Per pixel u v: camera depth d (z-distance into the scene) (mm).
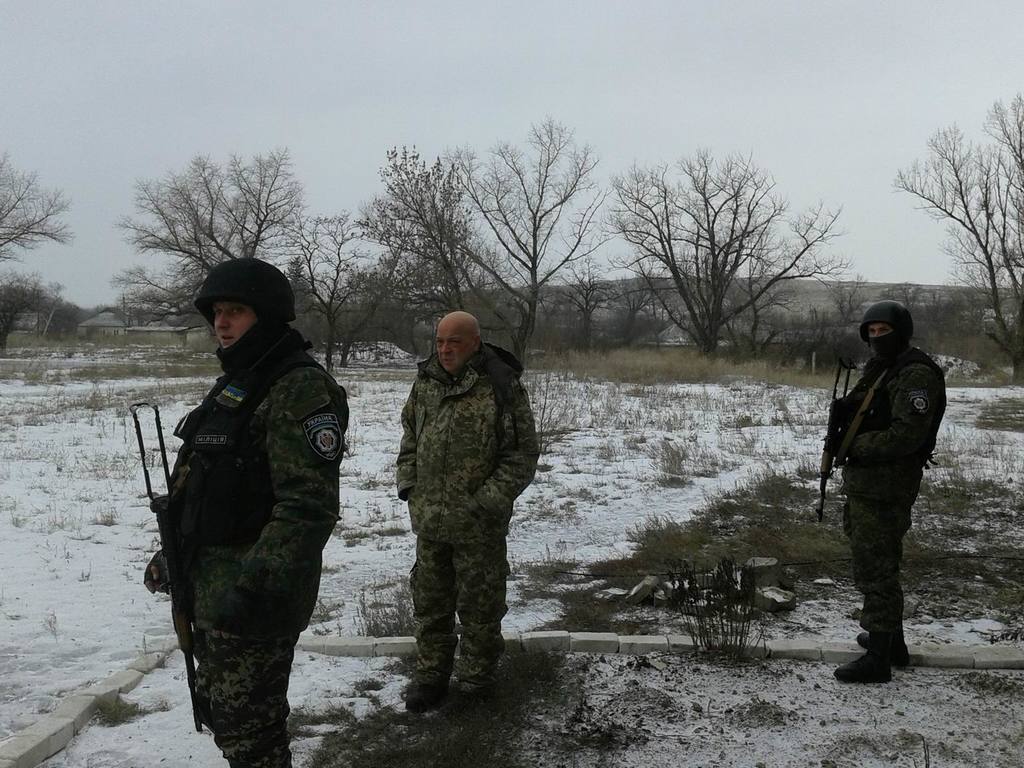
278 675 2668
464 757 3547
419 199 35375
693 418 16984
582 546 7555
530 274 41188
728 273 50594
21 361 42875
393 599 5883
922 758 3465
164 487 10211
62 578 6520
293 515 2521
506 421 3893
